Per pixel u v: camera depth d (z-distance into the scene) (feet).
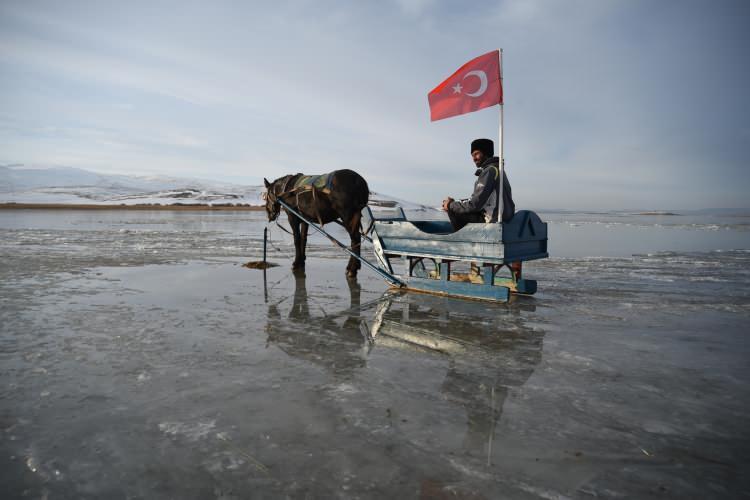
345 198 23.40
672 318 15.46
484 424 7.73
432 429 7.52
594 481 6.09
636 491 5.88
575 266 29.14
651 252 38.40
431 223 24.38
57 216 102.78
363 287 21.63
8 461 6.45
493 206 18.07
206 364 10.62
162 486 5.89
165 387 9.20
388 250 21.61
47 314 15.30
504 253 17.40
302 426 7.57
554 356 11.46
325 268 28.37
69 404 8.36
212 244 42.06
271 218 29.07
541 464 6.49
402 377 9.94
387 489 5.85
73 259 30.07
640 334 13.50
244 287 21.08
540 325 14.55
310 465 6.40
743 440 7.27
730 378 9.96
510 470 6.33
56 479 6.02
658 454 6.82
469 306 17.44
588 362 11.00
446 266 19.65
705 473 6.32
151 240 44.98
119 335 12.90
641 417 8.07
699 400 8.80
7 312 15.55
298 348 11.96
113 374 9.91
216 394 8.86
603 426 7.72
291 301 18.13
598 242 49.62
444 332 13.69
